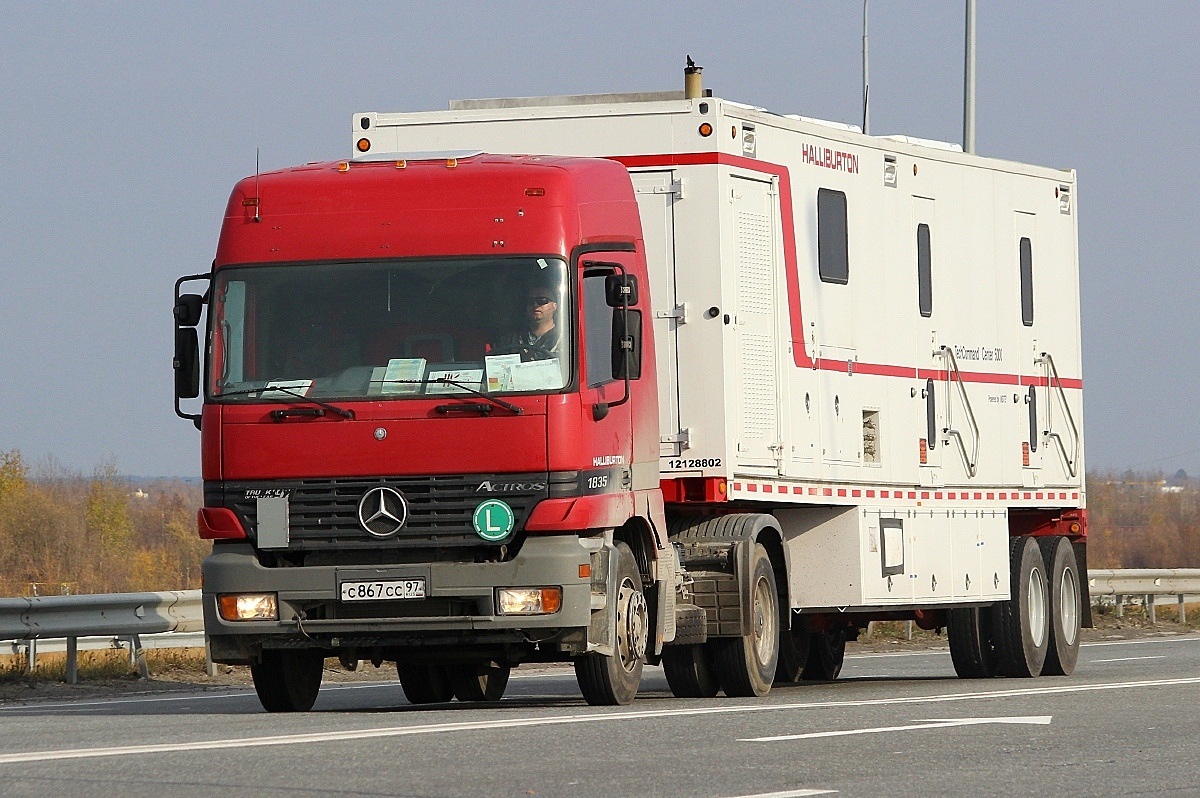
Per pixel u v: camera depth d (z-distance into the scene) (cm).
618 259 3653
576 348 3412
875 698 3838
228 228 3525
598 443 3447
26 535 16212
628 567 3612
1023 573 5388
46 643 5103
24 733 2994
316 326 3450
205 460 3444
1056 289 5697
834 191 4622
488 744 2664
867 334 4731
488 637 3403
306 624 3391
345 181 3534
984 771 2447
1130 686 4169
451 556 3403
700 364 4103
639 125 4153
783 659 5069
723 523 4159
